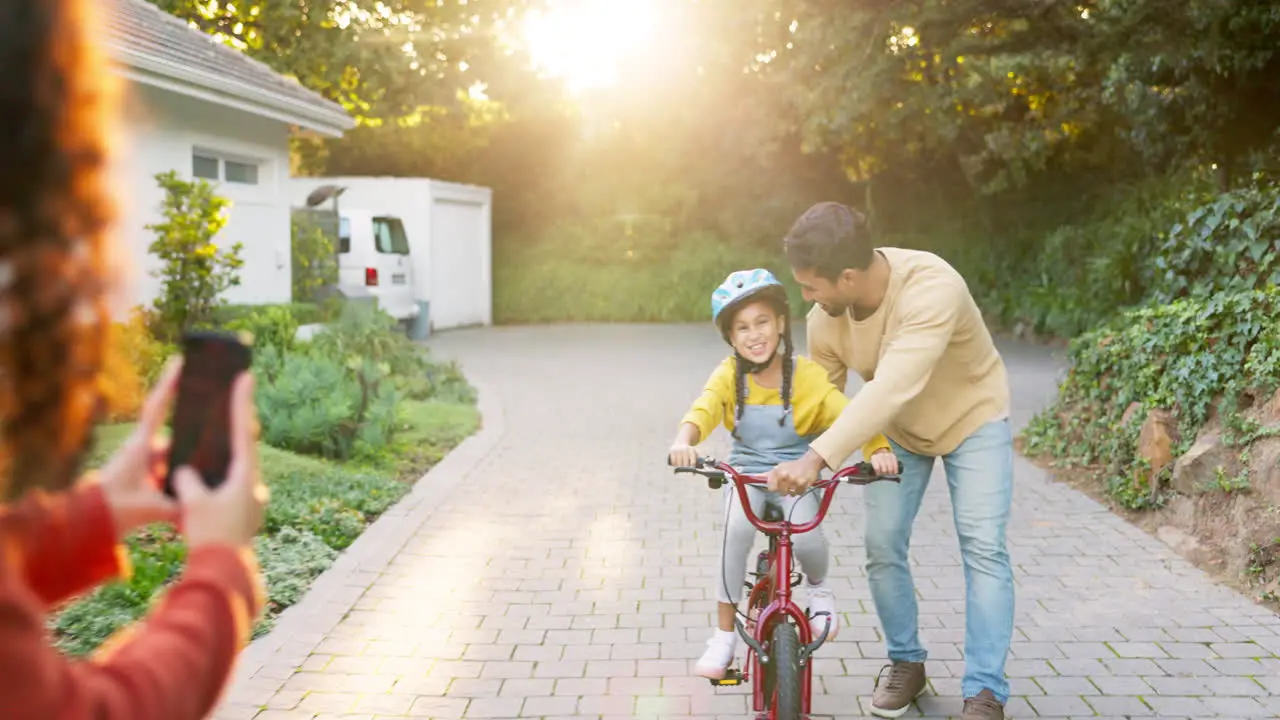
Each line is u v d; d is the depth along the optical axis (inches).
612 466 366.9
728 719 170.9
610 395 538.3
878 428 148.1
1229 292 310.8
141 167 474.9
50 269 38.2
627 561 256.4
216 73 509.0
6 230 37.5
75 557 52.7
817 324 173.3
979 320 165.2
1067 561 252.1
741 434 164.4
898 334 155.9
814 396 162.6
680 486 336.5
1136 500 290.4
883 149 933.2
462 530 283.0
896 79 605.6
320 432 350.9
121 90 42.1
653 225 1006.4
